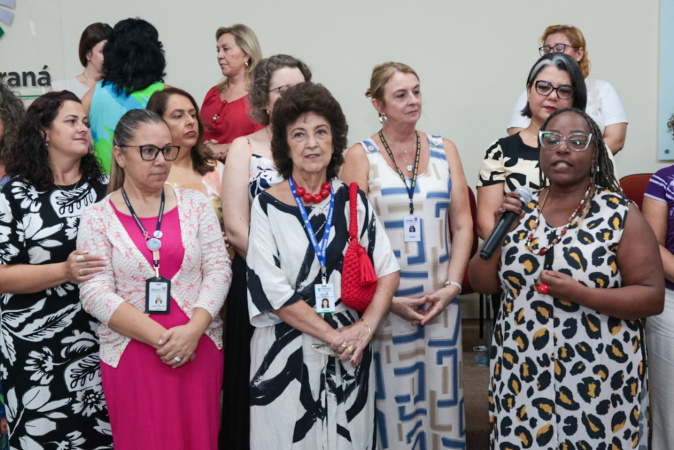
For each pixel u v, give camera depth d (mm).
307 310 2002
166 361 2061
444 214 2523
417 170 2523
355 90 4844
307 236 2059
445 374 2502
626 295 1906
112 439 2365
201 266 2250
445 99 4832
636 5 4613
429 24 4770
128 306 2068
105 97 3006
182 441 2117
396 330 2469
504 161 2498
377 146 2557
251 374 2104
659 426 2604
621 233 1927
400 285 2467
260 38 4824
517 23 4723
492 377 2176
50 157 2297
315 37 4812
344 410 2035
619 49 4668
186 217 2217
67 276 2131
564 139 1946
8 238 2217
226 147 3477
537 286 1998
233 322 2562
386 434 2496
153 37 3037
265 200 2100
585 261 1938
